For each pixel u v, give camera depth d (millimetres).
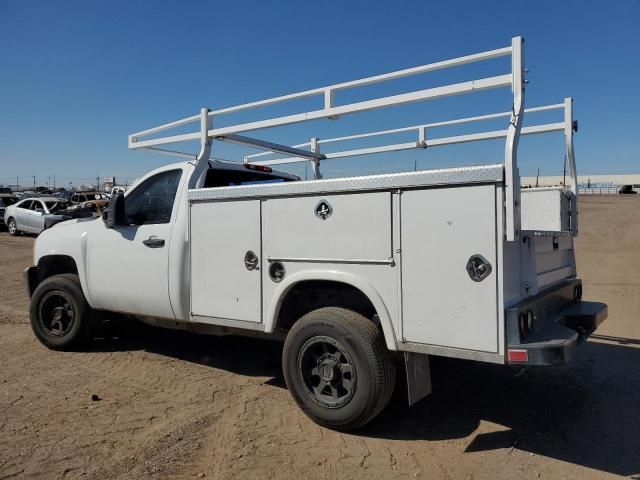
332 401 3818
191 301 4738
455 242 3301
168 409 4277
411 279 3477
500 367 5383
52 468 3348
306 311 4379
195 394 4613
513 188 3109
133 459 3459
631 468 3391
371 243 3639
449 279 3330
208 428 3926
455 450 3617
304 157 6664
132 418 4102
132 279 5184
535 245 3656
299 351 3938
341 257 3777
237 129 4711
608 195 64625
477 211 3221
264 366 5410
